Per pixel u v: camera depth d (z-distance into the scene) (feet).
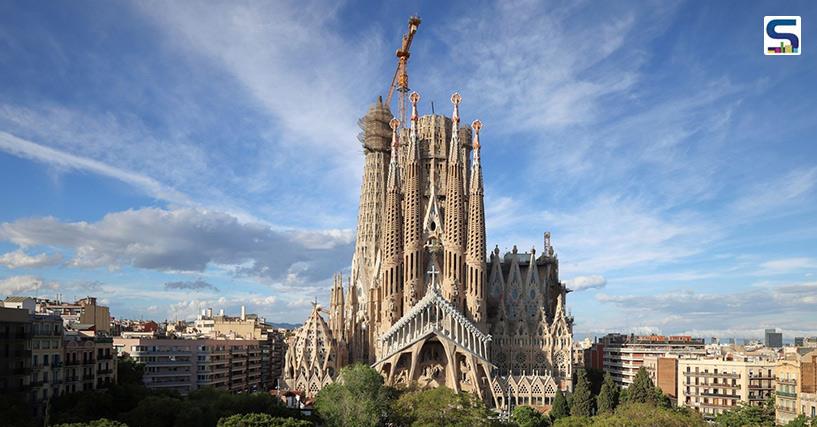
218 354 585.22
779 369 422.00
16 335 309.83
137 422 289.94
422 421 295.69
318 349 574.56
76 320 520.42
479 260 578.66
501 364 583.58
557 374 572.92
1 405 270.05
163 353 527.81
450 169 597.93
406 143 651.66
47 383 328.90
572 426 283.38
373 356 581.53
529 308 597.11
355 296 625.41
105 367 395.14
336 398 334.24
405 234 584.81
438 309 531.09
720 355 616.80
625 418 273.33
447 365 520.83
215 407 311.88
